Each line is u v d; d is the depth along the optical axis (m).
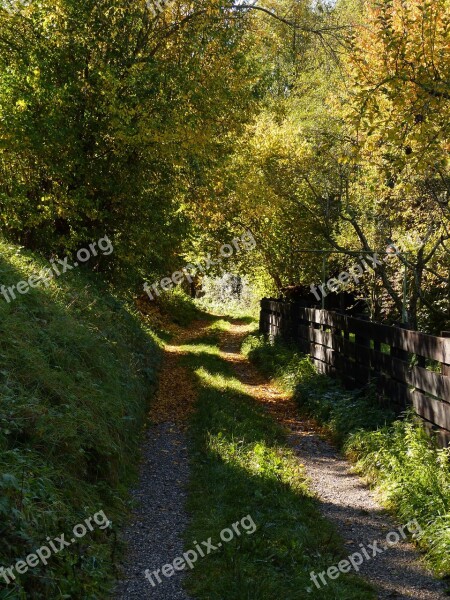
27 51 11.19
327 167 14.48
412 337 8.00
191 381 13.27
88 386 6.87
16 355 6.00
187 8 13.20
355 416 9.07
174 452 8.19
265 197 16.50
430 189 11.85
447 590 4.71
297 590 4.58
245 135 16.88
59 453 5.31
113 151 12.45
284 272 20.59
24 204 11.45
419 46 8.34
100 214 12.10
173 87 12.23
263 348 17.50
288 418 10.69
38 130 10.80
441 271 14.55
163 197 13.52
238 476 6.88
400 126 8.27
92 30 11.91
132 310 16.97
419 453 6.64
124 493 6.26
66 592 3.97
